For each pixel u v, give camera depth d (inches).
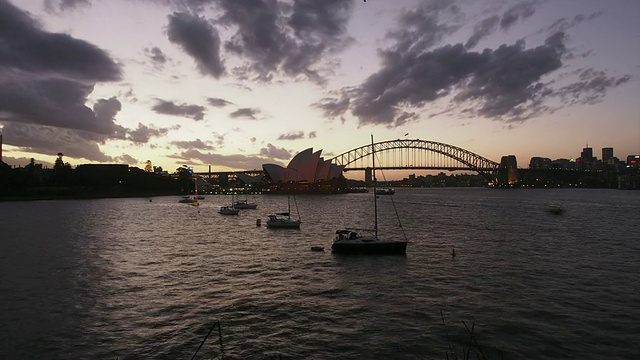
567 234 2213.3
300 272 1274.6
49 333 774.5
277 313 881.5
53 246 1829.5
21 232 2399.1
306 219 3408.0
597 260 1444.4
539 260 1445.6
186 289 1072.2
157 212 4350.4
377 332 774.5
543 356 673.0
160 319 844.6
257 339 745.6
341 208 5012.3
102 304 942.4
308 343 727.7
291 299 981.8
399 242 1556.3
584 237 2082.9
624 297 978.1
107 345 722.2
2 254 1605.6
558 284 1102.4
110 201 7170.3
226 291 1053.2
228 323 823.7
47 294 1021.8
